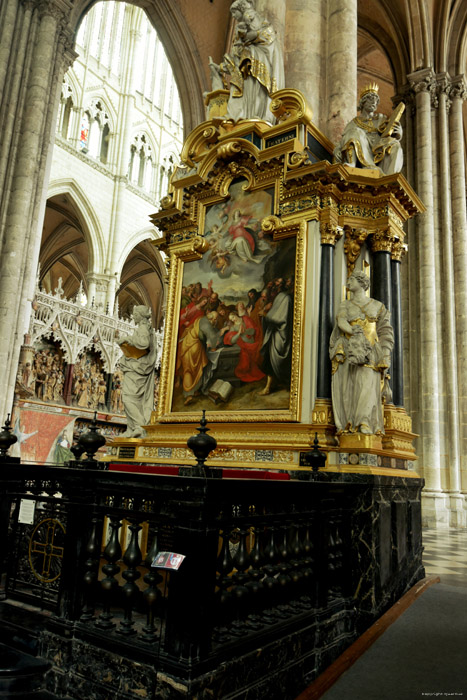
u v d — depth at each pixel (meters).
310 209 5.86
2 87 15.77
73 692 3.13
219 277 6.67
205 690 2.71
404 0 16.80
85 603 3.41
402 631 4.41
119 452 7.05
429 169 16.05
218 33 18.02
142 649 2.95
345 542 4.45
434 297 15.18
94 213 31.67
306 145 6.16
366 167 6.09
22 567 4.30
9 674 3.14
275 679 3.22
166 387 6.84
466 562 7.95
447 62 17.20
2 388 14.31
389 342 5.34
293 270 5.92
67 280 40.09
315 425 5.23
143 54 37.12
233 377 6.18
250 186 6.51
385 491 4.93
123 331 23.91
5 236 15.16
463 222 16.16
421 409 14.73
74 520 3.52
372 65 22.05
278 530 3.60
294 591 3.77
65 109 31.39
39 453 19.17
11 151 15.67
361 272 5.48
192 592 2.78
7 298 14.74
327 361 5.47
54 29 16.73
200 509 2.83
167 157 38.03
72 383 21.27
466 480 14.66
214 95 7.36
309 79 7.44
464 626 4.53
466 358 15.32
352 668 3.77
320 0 7.85
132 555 3.20
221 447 5.81
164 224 7.38
